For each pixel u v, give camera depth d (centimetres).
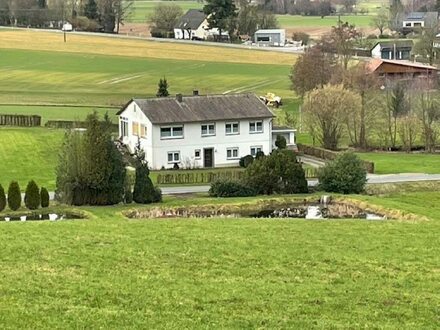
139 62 16800
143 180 6072
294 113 11438
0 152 8419
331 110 9112
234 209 5966
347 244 3394
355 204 6116
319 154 8581
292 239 3484
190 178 7150
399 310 2441
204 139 8094
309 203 6244
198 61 16950
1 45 18312
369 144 9525
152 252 3133
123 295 2517
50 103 12269
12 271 2773
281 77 15300
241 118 8200
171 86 14338
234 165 8231
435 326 2311
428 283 2762
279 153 6638
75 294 2511
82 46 18488
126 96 13162
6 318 2244
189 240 3397
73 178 5909
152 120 7862
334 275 2850
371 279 2803
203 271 2858
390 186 6800
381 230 3800
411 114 9744
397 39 19200
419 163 8244
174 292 2562
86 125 6681
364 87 10656
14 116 10119
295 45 19775
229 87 14300
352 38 15462
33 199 5766
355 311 2425
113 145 6050
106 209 5738
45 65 16388
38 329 2172
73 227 3734
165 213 5725
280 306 2450
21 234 3466
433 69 13688
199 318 2308
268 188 6438
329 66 12712
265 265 2973
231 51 18112
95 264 2914
